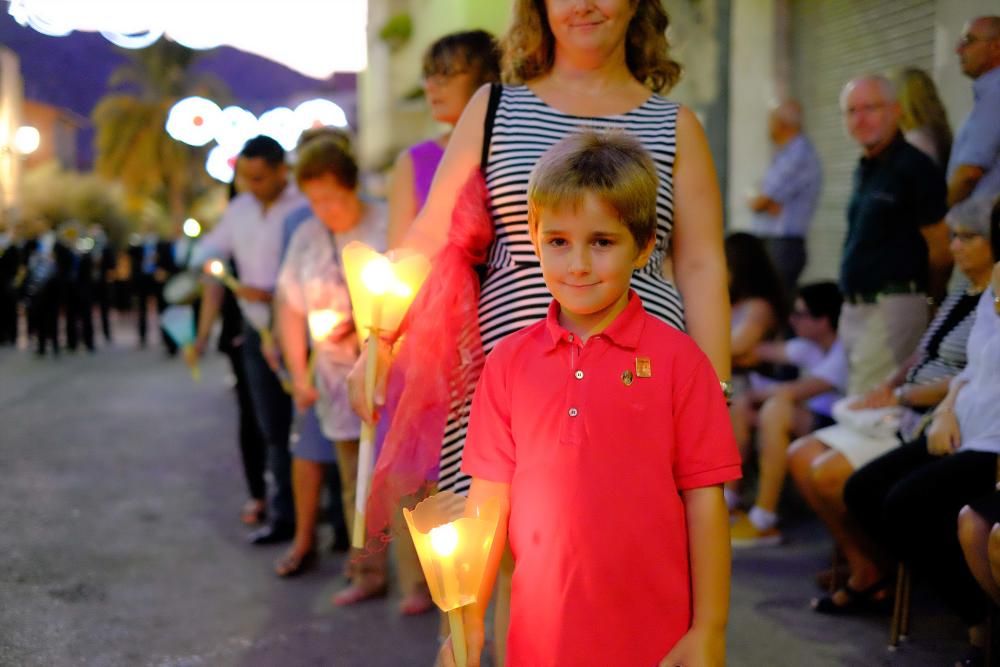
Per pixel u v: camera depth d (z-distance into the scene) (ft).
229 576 16.48
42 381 42.32
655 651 6.68
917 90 16.76
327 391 14.80
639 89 9.01
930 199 15.29
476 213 8.70
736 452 6.87
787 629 13.28
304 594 15.57
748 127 27.66
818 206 25.50
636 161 6.81
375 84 59.88
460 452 8.77
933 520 11.53
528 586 6.86
